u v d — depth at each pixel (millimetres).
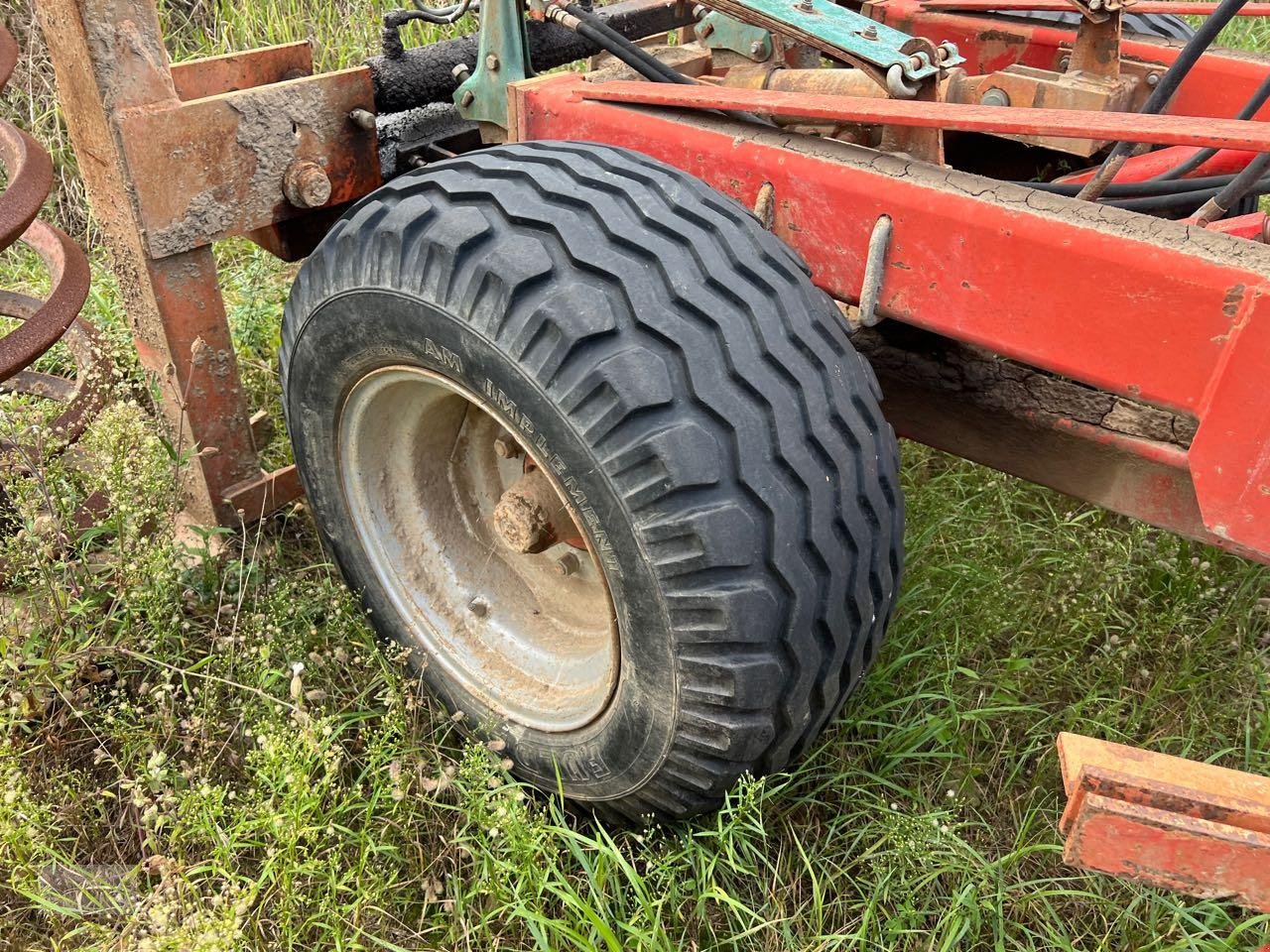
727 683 1899
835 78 2408
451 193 2062
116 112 2344
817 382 1896
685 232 1914
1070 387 2215
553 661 2434
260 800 2242
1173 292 1611
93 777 2523
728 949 2211
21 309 3176
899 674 2756
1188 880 1417
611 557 1947
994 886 2256
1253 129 1614
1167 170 2602
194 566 2877
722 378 1832
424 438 2508
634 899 2262
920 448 3447
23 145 2623
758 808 2168
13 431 2768
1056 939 2168
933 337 2404
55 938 2146
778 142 2094
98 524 2912
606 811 2314
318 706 2602
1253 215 2422
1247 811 1352
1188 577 2961
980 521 3201
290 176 2643
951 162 3305
